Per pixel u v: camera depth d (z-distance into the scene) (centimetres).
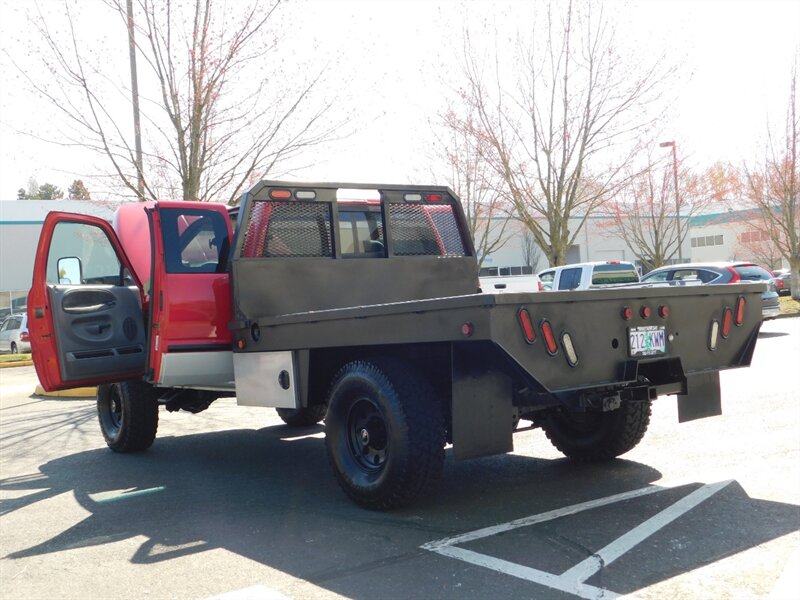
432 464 485
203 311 636
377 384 495
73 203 4525
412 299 696
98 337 711
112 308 724
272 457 734
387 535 459
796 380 1022
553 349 444
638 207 3469
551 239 1842
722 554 401
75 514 554
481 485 573
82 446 848
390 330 475
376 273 676
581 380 459
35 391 1416
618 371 477
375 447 520
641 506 493
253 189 621
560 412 605
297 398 554
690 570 381
